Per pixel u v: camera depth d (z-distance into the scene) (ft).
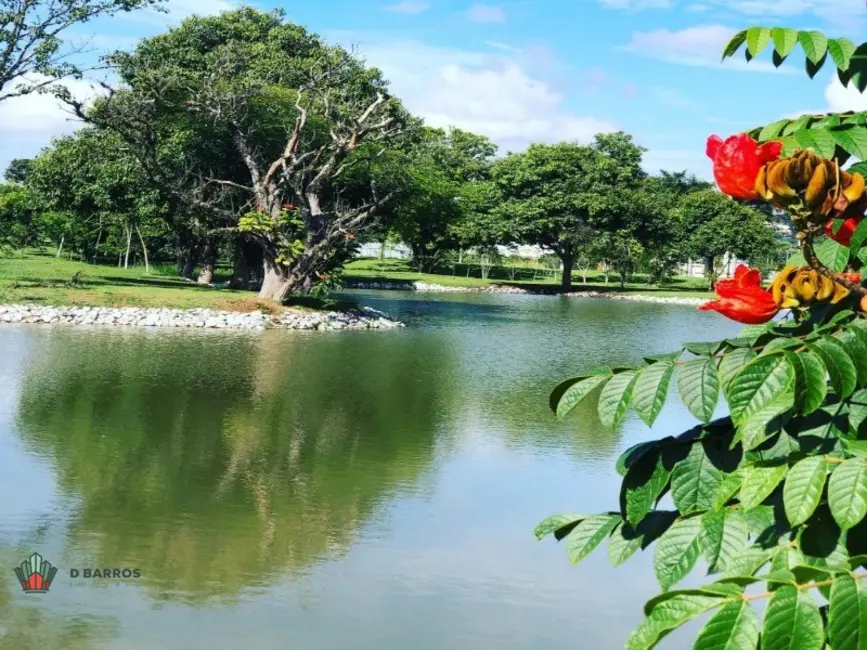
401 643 20.01
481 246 209.77
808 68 6.77
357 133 95.30
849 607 4.34
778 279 5.71
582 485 33.04
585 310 134.00
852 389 5.07
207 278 131.75
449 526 27.99
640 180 216.74
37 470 32.40
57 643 19.49
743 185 5.24
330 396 49.67
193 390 49.29
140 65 101.65
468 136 230.07
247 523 27.68
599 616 21.74
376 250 257.55
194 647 19.44
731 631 4.46
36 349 61.46
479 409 47.60
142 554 24.77
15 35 86.69
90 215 147.02
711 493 6.04
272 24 148.97
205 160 114.93
